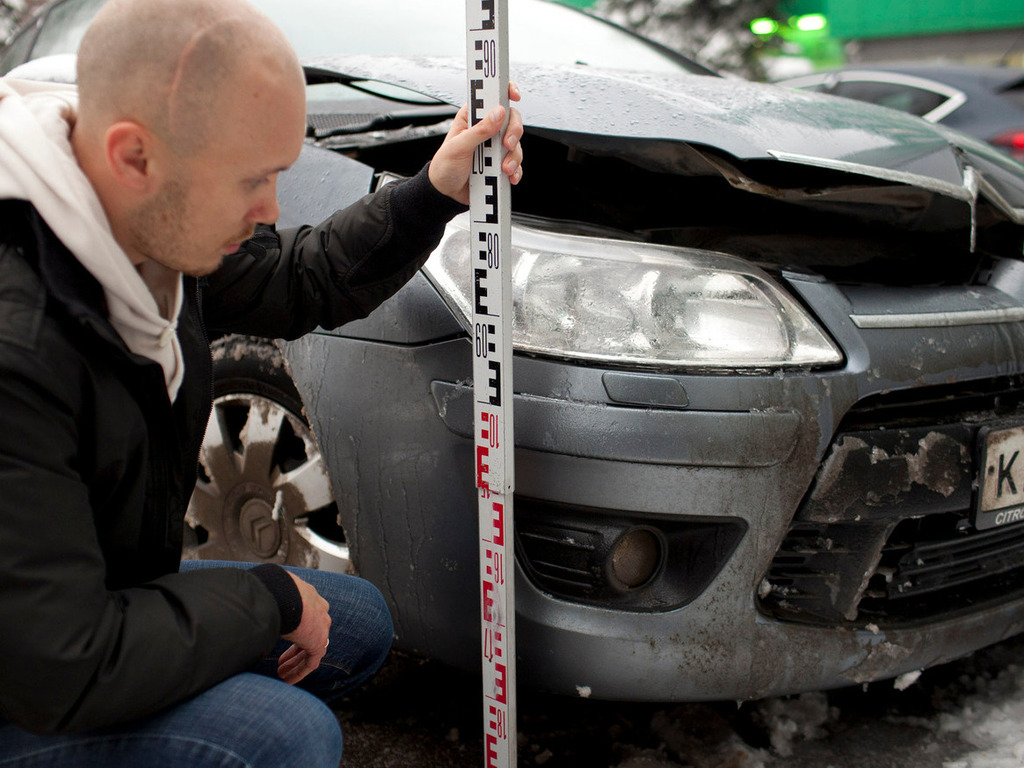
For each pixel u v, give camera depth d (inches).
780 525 52.6
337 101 95.2
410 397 54.7
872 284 62.4
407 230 47.4
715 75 107.3
